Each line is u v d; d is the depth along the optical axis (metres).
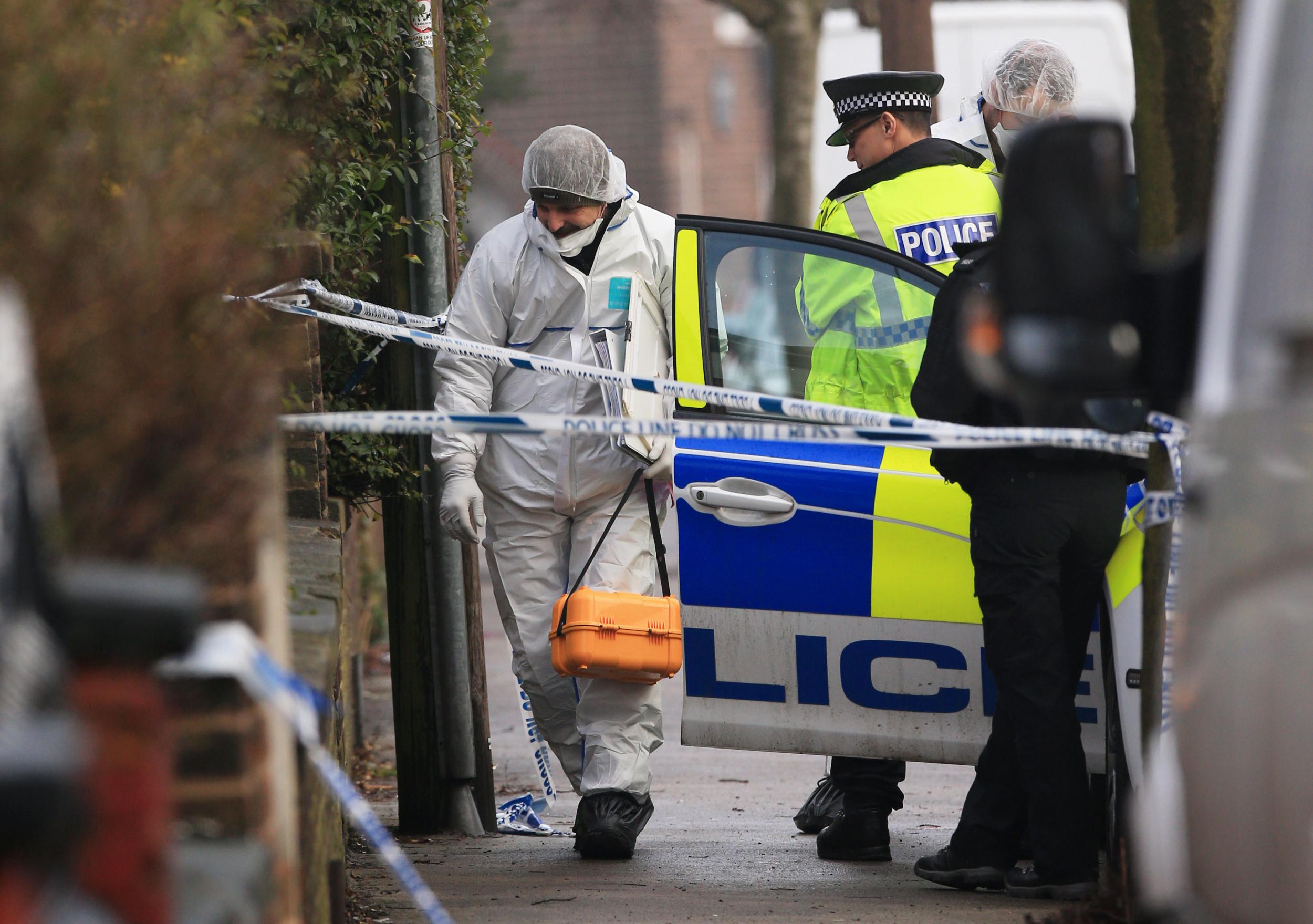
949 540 18.47
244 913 8.21
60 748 5.93
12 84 8.83
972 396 16.36
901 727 18.66
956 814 24.42
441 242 22.83
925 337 19.23
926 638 18.50
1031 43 22.19
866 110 21.62
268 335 10.28
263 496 9.64
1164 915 9.47
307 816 11.48
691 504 19.20
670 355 20.88
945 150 20.95
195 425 9.06
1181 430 12.63
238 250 9.80
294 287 14.33
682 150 154.88
